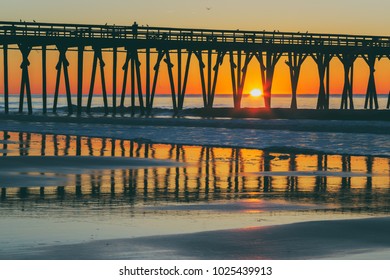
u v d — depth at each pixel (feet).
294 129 248.32
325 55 314.14
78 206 105.29
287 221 96.27
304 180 132.67
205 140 213.05
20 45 283.18
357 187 125.08
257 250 82.43
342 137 221.87
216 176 136.56
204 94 309.63
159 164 153.28
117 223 94.38
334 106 592.19
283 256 80.33
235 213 101.60
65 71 290.35
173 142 206.18
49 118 286.05
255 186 125.29
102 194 115.34
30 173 136.56
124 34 278.05
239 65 303.89
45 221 95.14
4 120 284.82
